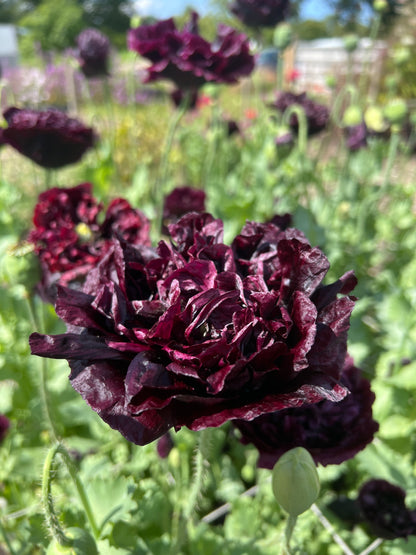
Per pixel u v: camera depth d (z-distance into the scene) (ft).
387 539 0.84
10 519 1.02
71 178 2.82
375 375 1.37
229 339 0.51
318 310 0.54
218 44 1.38
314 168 2.03
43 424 1.14
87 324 0.52
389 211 2.19
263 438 0.66
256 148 2.20
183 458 1.04
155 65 1.24
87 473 0.88
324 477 1.03
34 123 1.15
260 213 1.66
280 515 1.05
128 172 3.24
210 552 0.86
